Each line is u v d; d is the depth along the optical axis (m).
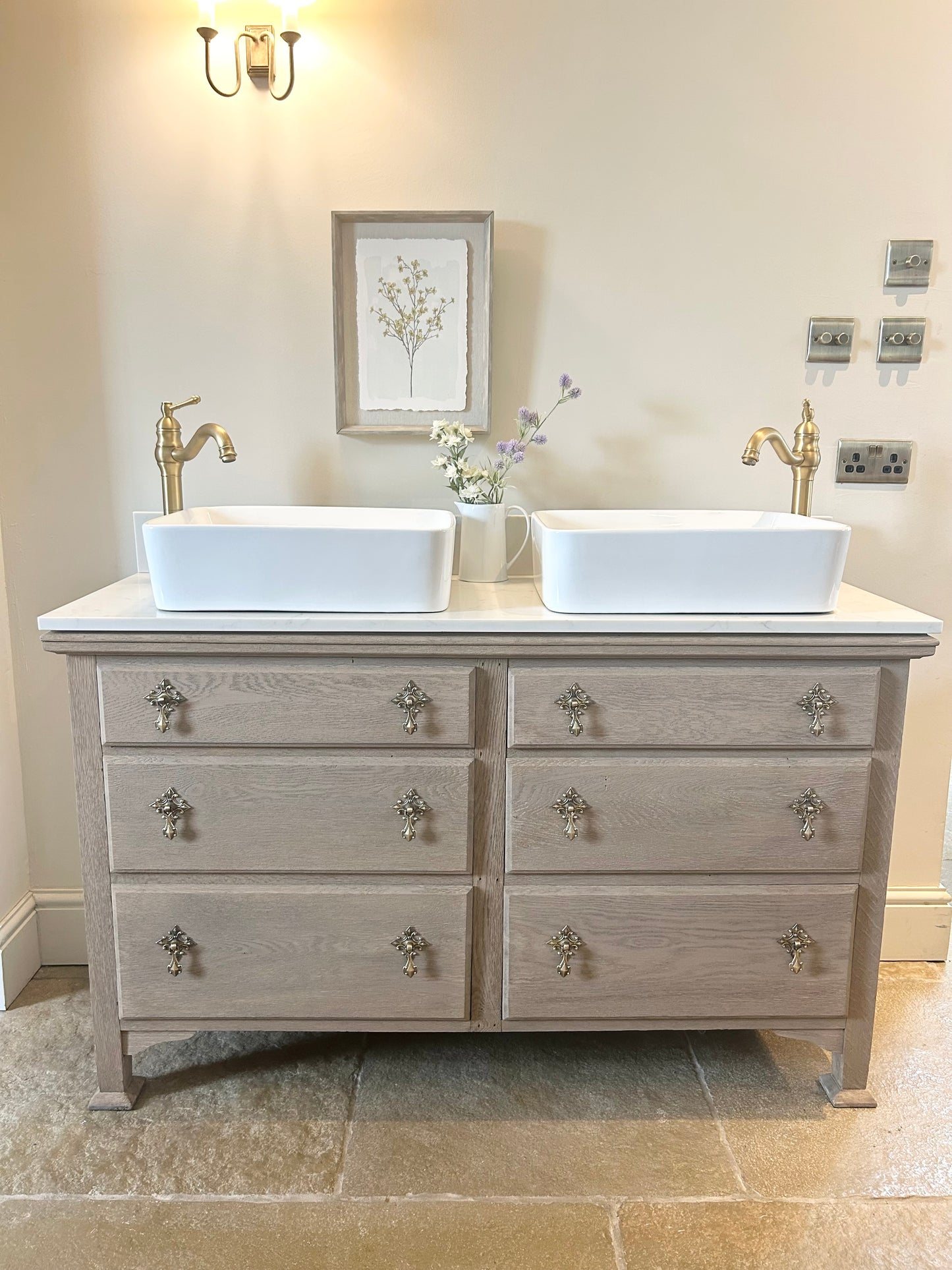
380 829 1.41
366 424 1.78
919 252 1.72
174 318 1.74
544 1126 1.45
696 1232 1.24
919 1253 1.21
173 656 1.36
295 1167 1.35
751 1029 1.51
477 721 1.39
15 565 1.81
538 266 1.74
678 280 1.75
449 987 1.45
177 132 1.69
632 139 1.70
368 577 1.36
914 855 1.94
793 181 1.72
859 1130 1.45
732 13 1.67
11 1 1.64
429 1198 1.30
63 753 1.88
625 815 1.41
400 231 1.72
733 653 1.36
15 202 1.70
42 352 1.75
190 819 1.40
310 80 1.68
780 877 1.44
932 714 1.89
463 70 1.68
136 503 1.80
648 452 1.80
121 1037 1.47
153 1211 1.27
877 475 1.80
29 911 1.88
